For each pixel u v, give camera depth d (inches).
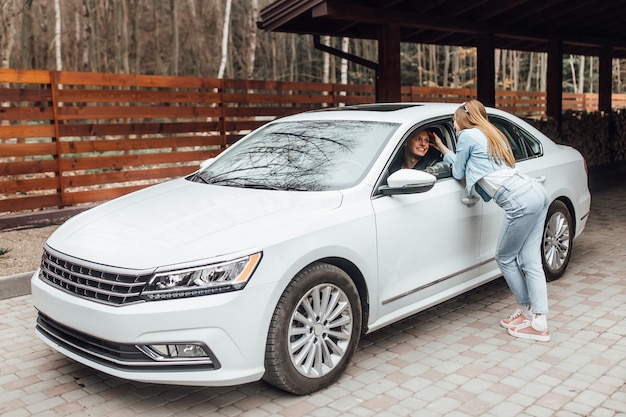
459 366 157.9
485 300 211.3
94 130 350.9
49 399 146.4
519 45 538.0
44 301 148.0
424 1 350.3
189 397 145.5
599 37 530.0
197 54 1165.7
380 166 166.2
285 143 188.2
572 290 216.5
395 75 344.5
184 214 153.0
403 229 164.1
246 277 131.0
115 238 145.4
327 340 147.0
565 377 149.5
